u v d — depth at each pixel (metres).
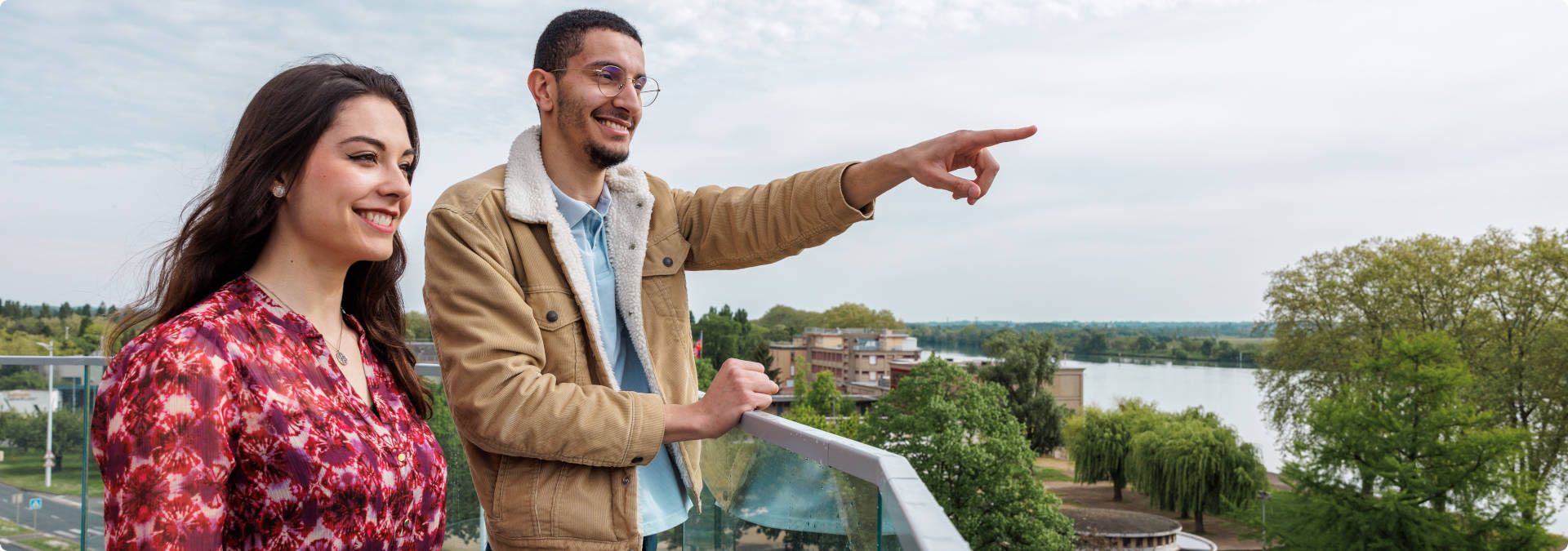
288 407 0.98
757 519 1.63
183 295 1.07
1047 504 33.56
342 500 1.00
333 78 1.09
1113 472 59.81
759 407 1.64
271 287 1.09
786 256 1.83
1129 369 138.50
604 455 1.50
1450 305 43.34
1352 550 31.33
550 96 1.68
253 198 1.05
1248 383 125.31
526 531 1.55
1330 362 45.22
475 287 1.52
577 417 1.48
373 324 1.29
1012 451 33.12
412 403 1.32
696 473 1.81
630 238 1.74
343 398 1.08
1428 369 31.80
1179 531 49.19
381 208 1.10
